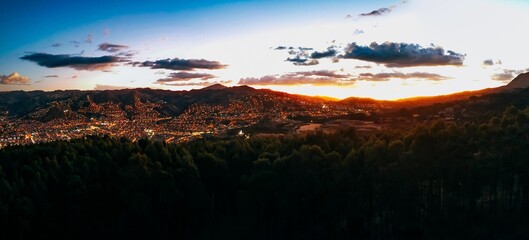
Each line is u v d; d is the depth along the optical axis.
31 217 70.50
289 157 81.00
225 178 86.81
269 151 93.44
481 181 80.19
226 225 85.38
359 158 81.94
